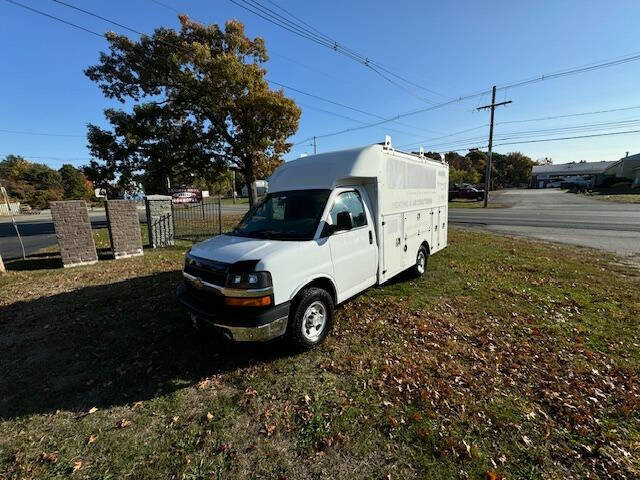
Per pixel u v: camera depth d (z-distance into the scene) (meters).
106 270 7.65
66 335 4.37
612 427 2.71
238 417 2.88
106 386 3.31
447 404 2.98
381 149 4.94
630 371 3.46
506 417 2.81
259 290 3.29
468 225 16.11
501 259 8.46
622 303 5.37
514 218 18.27
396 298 5.61
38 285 6.50
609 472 2.30
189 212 18.75
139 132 18.05
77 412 2.96
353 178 4.62
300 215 4.26
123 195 20.78
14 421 2.85
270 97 17.09
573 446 2.53
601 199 28.67
